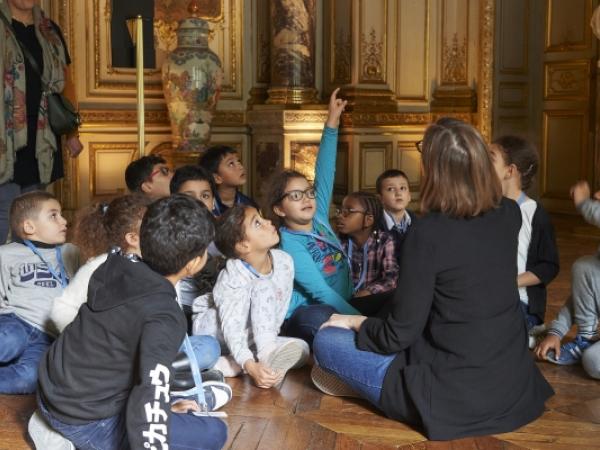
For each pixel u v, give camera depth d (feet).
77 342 6.99
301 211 11.02
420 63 27.27
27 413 9.07
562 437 8.33
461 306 8.19
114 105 23.71
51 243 10.27
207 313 10.41
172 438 7.20
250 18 25.73
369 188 26.25
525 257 11.19
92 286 7.07
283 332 11.26
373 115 26.09
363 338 8.75
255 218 9.85
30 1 14.39
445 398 8.22
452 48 27.94
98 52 23.40
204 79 22.91
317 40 26.71
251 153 26.02
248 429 8.55
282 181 11.07
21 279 10.08
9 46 14.08
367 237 12.28
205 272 11.34
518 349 8.52
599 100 22.97
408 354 8.62
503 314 8.39
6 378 9.57
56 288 10.19
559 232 24.12
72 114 15.15
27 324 10.00
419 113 27.27
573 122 27.53
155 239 7.02
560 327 10.92
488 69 27.27
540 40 28.63
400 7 26.63
